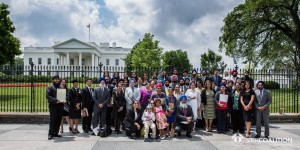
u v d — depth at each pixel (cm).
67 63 7438
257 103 950
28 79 1485
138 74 1306
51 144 844
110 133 991
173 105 953
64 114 1020
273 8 3228
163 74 1243
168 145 838
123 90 1068
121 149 789
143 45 5222
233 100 1025
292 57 4256
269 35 3534
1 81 1443
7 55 2638
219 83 1205
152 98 963
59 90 918
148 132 901
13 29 2761
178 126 955
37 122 1202
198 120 1120
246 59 3538
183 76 1223
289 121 1256
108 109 1036
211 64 5119
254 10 3139
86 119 1020
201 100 1058
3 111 1354
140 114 953
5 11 2664
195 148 805
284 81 1350
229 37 3462
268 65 4141
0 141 878
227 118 1073
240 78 1178
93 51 7494
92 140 898
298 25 3309
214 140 909
